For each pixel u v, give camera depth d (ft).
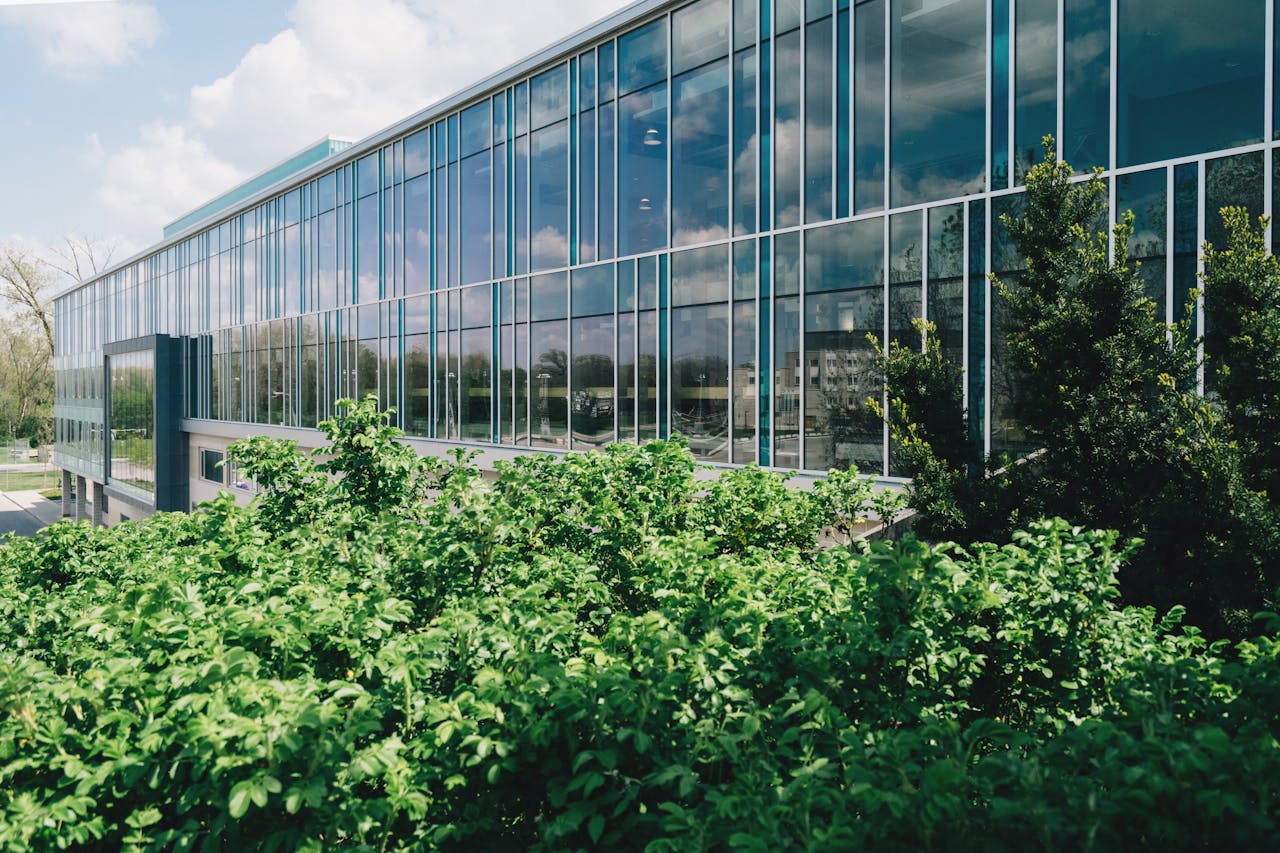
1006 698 16.55
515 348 69.41
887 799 8.85
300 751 10.92
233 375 123.44
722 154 52.08
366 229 90.53
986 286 40.01
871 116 44.45
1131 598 22.45
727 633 14.40
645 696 11.56
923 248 42.34
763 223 49.65
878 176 44.16
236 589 16.98
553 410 65.31
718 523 27.22
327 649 15.49
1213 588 20.49
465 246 75.25
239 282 121.49
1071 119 37.27
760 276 49.80
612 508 23.58
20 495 220.02
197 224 131.64
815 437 46.88
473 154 74.18
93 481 173.17
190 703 11.63
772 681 13.76
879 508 30.55
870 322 44.52
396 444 31.86
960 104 40.91
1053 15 37.76
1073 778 9.37
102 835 11.01
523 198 68.39
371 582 19.36
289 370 107.76
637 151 57.82
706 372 52.95
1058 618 15.66
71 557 32.73
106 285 177.06
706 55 52.95
